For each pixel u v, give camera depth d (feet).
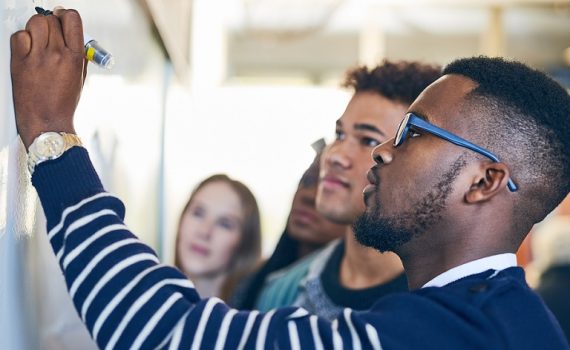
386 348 3.83
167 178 9.66
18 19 4.14
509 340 3.94
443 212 4.35
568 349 4.21
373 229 4.47
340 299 6.36
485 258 4.36
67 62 4.12
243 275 8.55
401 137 4.45
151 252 4.03
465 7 15.58
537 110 4.33
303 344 3.84
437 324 3.92
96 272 3.83
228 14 15.40
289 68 17.25
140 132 7.77
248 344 3.82
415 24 16.26
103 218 3.95
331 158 6.35
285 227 8.27
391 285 6.20
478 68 4.48
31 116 4.07
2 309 3.88
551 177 4.38
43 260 4.68
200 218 8.68
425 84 6.18
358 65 6.57
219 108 14.24
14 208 4.09
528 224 4.45
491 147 4.30
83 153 4.10
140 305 3.81
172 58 9.19
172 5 8.57
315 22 15.58
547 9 15.65
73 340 5.35
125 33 6.72
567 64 16.81
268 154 14.29
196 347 3.80
